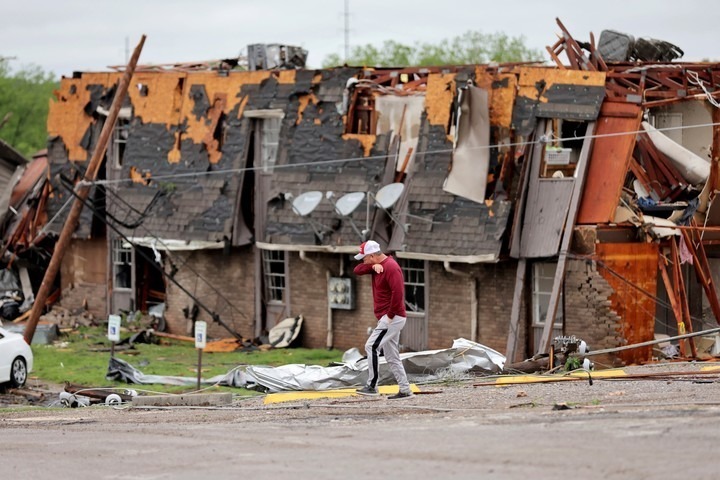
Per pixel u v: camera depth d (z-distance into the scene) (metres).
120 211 106.38
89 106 111.06
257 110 99.19
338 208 90.25
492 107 86.44
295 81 97.38
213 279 103.06
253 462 31.30
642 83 83.62
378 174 91.06
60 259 86.50
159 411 53.91
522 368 67.06
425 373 65.69
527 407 42.91
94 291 112.62
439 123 88.44
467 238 85.50
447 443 32.06
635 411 36.94
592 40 86.50
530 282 84.50
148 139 105.75
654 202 83.38
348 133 93.81
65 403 66.38
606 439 30.66
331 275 95.25
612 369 66.38
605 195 81.25
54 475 31.67
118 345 99.19
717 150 83.50
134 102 107.25
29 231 114.69
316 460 30.80
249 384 70.19
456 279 88.31
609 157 81.88
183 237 101.94
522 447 30.27
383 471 28.34
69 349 96.75
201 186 101.94
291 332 96.94
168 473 30.59
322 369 68.44
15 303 113.06
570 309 81.00
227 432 39.09
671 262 82.50
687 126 80.31
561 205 82.12
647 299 80.94
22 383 77.81
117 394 65.69
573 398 46.09
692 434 30.70
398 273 49.97
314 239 93.75
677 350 80.62
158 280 112.00
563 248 80.62
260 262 100.19
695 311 86.06
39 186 116.62
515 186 85.00
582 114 82.50
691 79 84.50
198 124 103.00
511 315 84.50
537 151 84.50
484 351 67.06
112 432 42.50
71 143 112.00
